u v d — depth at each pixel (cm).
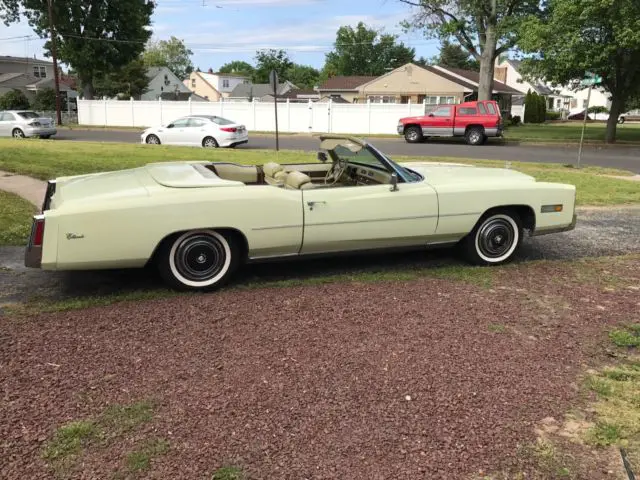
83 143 1930
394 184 498
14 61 6372
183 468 245
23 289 468
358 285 488
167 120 3388
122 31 4381
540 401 304
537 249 632
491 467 251
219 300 445
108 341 367
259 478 240
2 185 945
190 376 323
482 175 573
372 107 2866
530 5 2833
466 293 473
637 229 737
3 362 335
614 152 2030
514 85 7219
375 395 305
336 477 242
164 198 434
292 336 379
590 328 405
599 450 264
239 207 449
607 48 2158
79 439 262
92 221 415
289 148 1983
